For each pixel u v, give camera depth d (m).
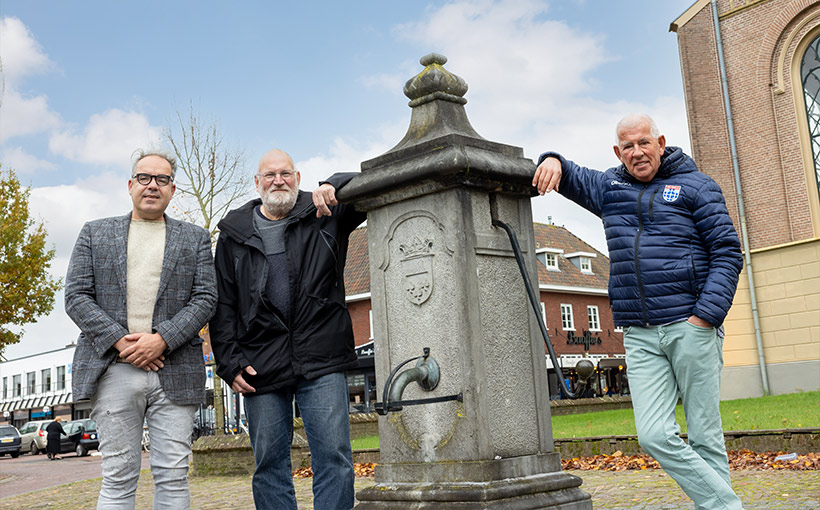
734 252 3.49
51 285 23.86
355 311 36.59
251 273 4.07
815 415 10.88
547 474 3.61
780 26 22.08
